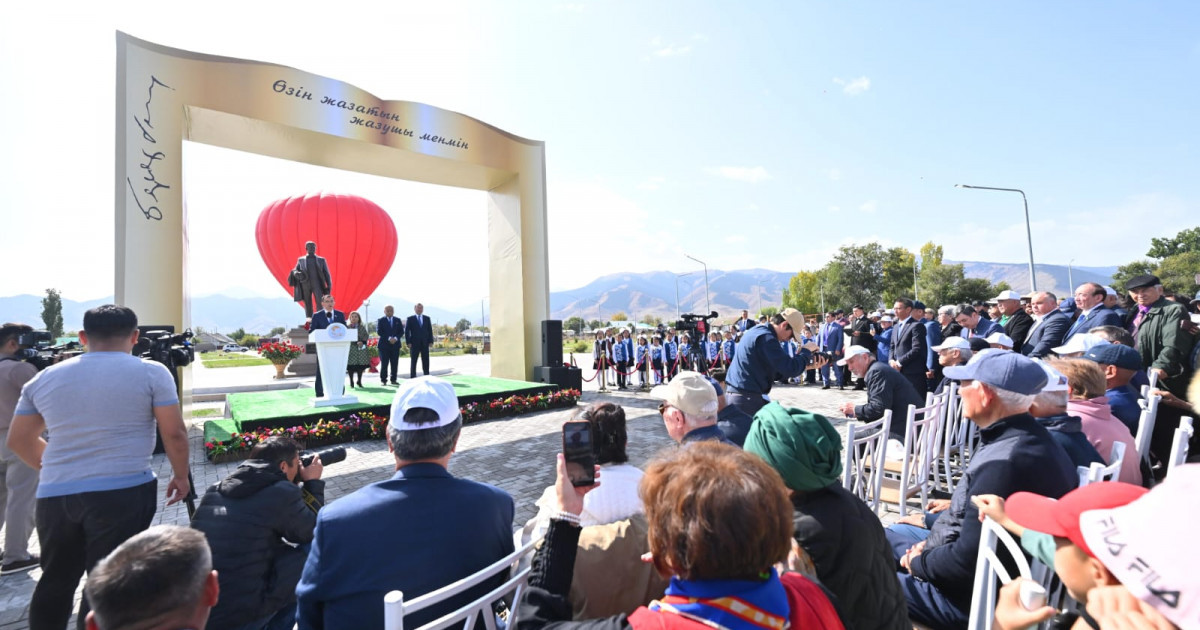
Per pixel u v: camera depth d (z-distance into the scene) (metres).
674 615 0.98
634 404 10.98
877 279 57.47
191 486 3.38
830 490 1.58
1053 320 5.67
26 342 3.91
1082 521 0.96
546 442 7.18
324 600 1.52
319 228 16.64
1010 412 2.08
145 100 8.09
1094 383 2.74
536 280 13.10
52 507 2.38
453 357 33.34
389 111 10.82
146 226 7.97
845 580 1.46
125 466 2.47
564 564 1.39
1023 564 1.37
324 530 1.54
